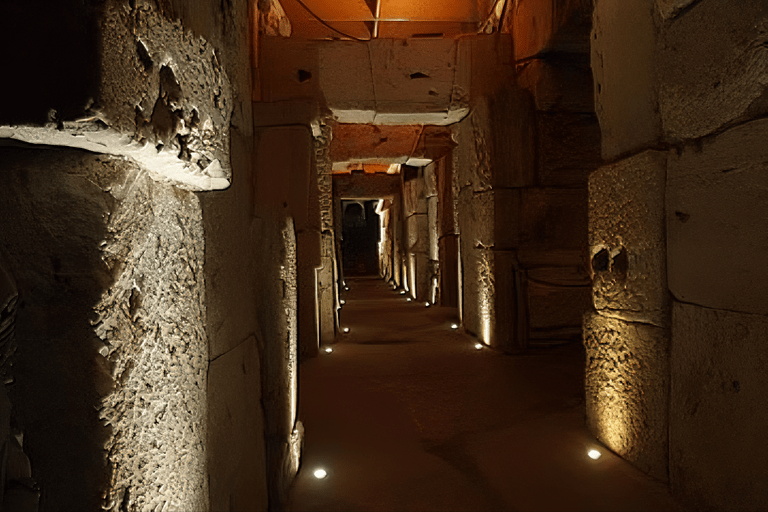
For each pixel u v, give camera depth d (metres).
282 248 2.14
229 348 1.52
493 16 5.88
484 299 5.23
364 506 2.17
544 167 4.88
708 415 1.87
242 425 1.64
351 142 7.79
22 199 0.82
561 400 3.39
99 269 0.83
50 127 0.76
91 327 0.83
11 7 0.76
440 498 2.23
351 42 4.98
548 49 4.57
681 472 2.03
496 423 3.04
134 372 0.90
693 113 1.90
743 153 1.68
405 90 5.02
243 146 1.83
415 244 9.83
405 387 3.79
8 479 0.82
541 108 4.82
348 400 3.50
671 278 2.11
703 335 1.90
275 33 5.48
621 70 2.45
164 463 0.99
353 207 19.22
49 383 0.82
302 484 2.34
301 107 4.52
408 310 8.33
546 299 4.89
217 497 1.33
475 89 5.05
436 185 8.38
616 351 2.51
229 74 1.48
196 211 1.23
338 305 6.01
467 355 4.78
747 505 1.67
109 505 0.83
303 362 4.62
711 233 1.85
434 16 6.97
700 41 1.84
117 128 0.79
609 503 2.09
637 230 2.32
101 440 0.83
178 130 1.02
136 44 0.87
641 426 2.32
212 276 1.37
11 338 0.82
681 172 2.03
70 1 0.76
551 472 2.40
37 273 0.82
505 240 4.89
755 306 1.64
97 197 0.83
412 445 2.78
